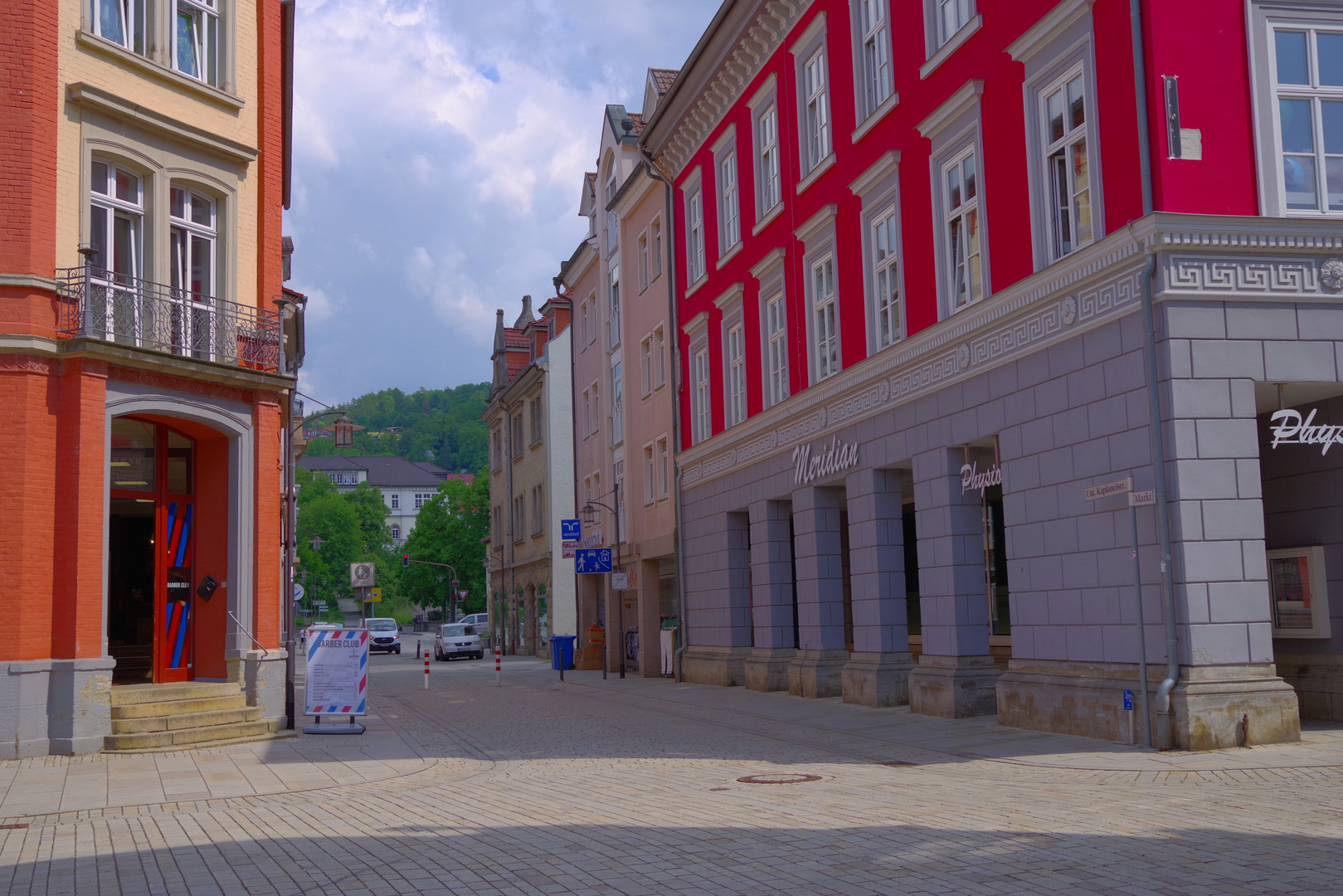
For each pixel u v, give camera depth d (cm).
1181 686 1191
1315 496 1405
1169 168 1231
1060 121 1422
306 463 17062
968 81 1583
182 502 1853
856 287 1991
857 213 1991
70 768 1416
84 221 1639
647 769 1290
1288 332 1245
